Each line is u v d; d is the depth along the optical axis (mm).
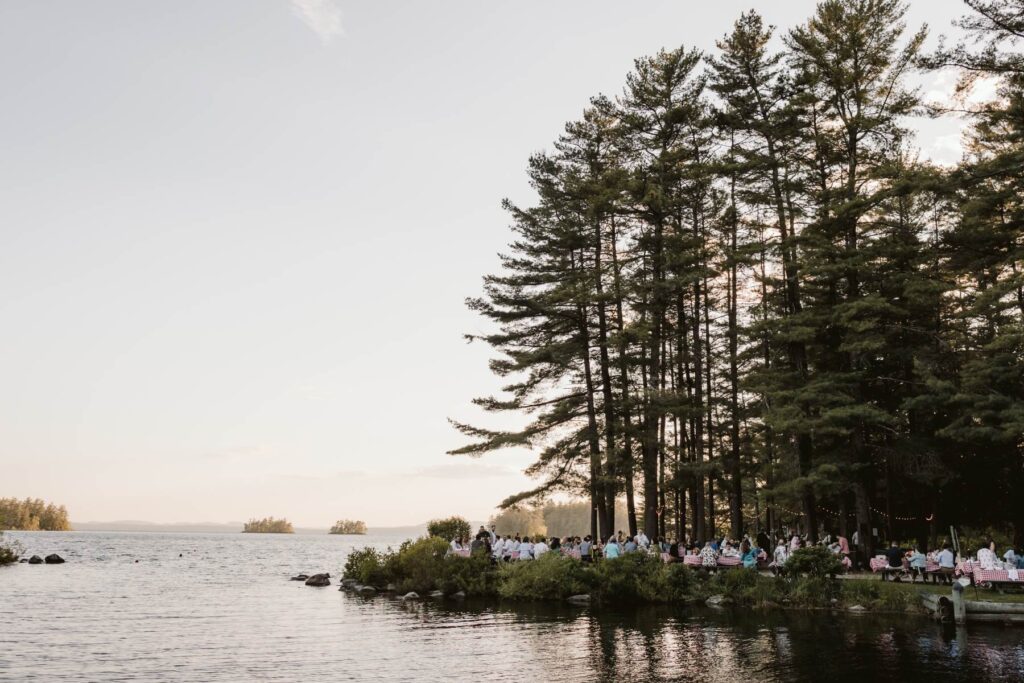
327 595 37688
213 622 26438
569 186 42531
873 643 19797
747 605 27906
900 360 36938
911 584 27891
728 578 29438
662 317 41812
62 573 53250
